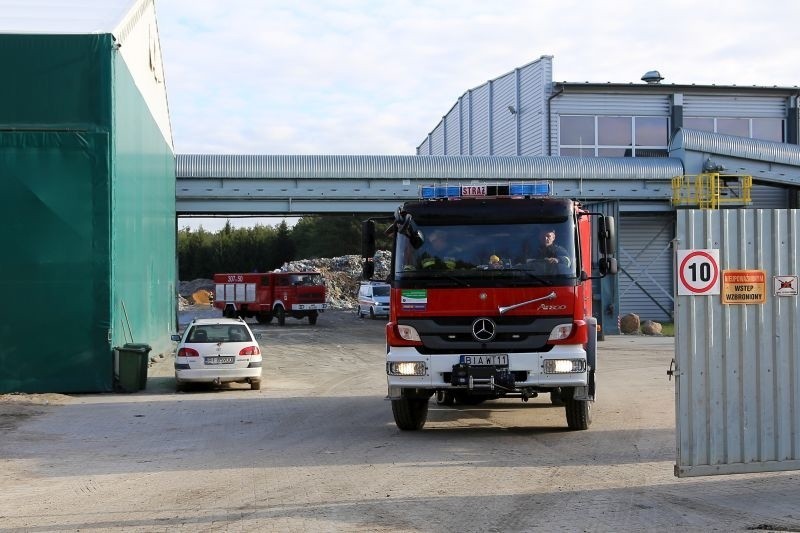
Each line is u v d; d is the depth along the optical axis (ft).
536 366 36.68
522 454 34.30
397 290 37.76
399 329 37.58
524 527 22.89
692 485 28.07
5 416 48.08
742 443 26.81
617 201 113.50
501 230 37.68
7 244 59.88
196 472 31.48
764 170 125.59
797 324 27.32
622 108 145.69
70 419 46.83
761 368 26.94
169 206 110.11
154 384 65.77
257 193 118.93
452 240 37.76
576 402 39.50
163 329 101.04
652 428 41.04
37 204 60.23
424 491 27.53
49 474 31.53
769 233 27.17
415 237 37.99
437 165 121.39
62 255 60.34
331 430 41.83
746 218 26.96
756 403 26.91
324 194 119.34
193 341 60.75
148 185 86.12
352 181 120.37
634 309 135.23
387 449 35.94
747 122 149.38
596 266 45.47
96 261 60.70
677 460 26.48
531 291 36.91
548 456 33.78
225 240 330.75
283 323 156.87
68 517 24.77
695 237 26.63
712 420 26.61
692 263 26.58
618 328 118.21
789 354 27.22
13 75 60.59
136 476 30.94
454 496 26.73
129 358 60.39
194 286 286.25
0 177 59.98
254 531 22.80
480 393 39.63
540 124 144.66
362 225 40.73
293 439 39.09
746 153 125.29
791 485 27.84
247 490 28.12
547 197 38.63
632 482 28.66
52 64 60.90
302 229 329.31
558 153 143.84
